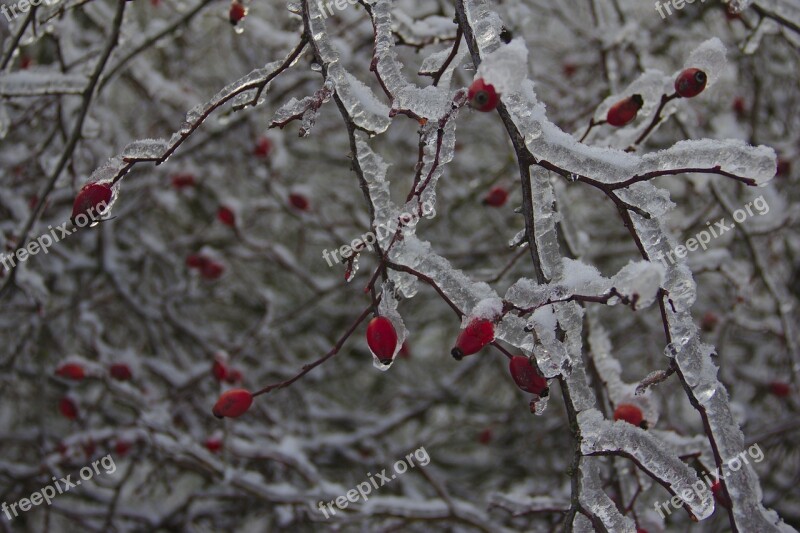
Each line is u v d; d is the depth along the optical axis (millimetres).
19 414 4410
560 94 3852
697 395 1313
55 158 2514
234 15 1799
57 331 4320
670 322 1324
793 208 3043
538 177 1368
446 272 1364
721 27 3838
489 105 1144
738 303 3061
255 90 1483
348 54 3158
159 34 2230
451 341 5395
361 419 4516
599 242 4539
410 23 2049
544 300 1253
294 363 4453
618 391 1834
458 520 2809
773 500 3914
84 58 2471
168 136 4098
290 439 3264
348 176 5078
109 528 3666
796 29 2023
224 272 3990
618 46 2965
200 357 4691
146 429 3113
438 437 4719
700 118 3725
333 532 3027
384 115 1399
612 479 1943
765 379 4105
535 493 4113
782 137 4078
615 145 1860
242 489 3006
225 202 3918
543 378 1286
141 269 4504
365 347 4930
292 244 5105
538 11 4020
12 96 2139
